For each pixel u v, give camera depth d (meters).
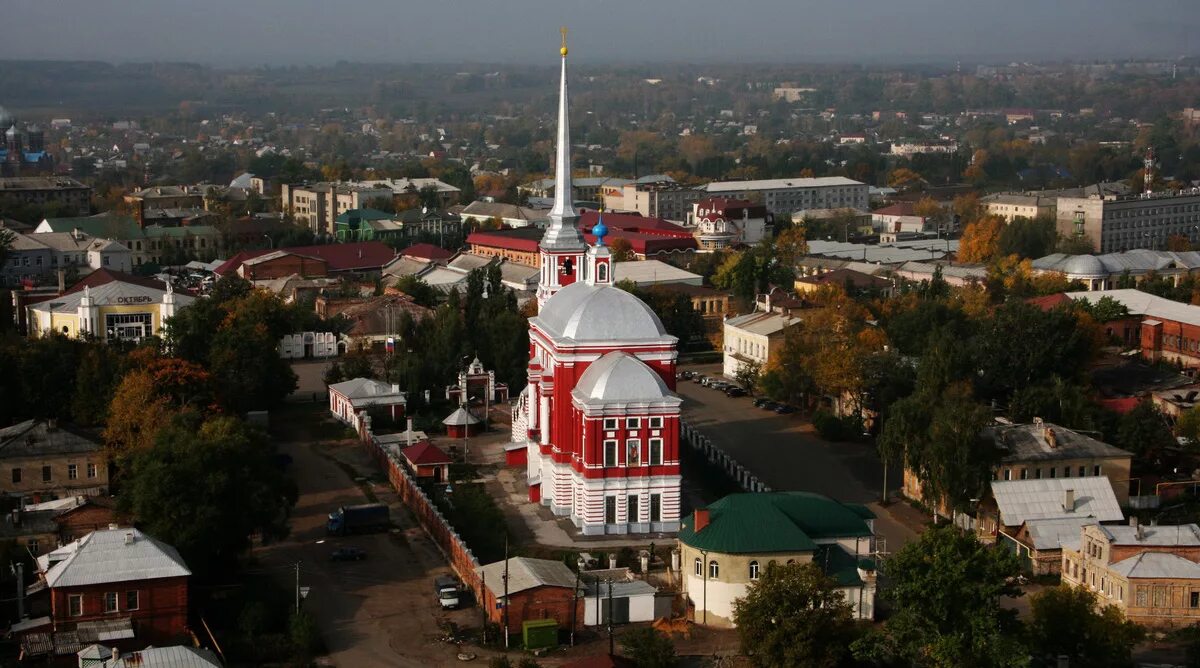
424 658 143.38
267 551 173.62
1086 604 138.12
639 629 147.00
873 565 155.88
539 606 148.88
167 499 155.50
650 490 176.50
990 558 135.62
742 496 160.38
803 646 133.25
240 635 146.25
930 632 135.75
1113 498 175.75
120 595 141.62
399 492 197.62
